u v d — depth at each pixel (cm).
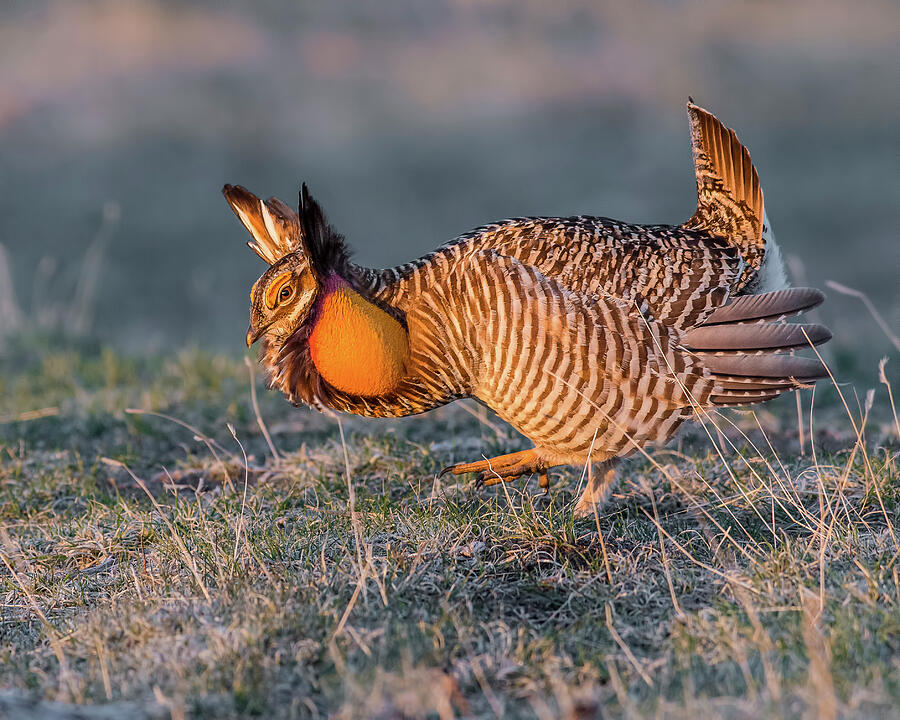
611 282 921
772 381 951
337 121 4928
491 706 684
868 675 661
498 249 926
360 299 955
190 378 1552
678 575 847
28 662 777
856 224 3528
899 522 931
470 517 945
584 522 971
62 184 4122
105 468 1248
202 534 931
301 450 1182
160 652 746
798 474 1055
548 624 798
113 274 3356
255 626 752
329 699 679
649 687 689
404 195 4131
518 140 4728
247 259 3553
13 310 2044
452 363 942
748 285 988
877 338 1744
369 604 796
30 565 952
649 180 4153
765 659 686
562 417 934
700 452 1188
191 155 4528
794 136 4600
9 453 1262
